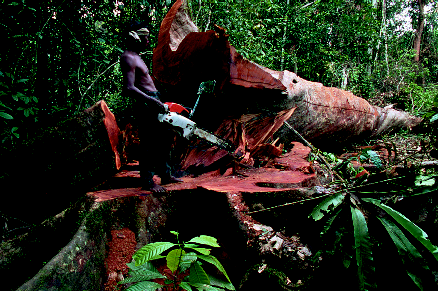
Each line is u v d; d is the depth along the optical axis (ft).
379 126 18.78
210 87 6.99
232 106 8.79
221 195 7.18
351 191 6.12
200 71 7.85
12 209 7.80
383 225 5.71
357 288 5.60
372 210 6.05
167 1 13.03
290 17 27.35
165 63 8.76
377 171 6.31
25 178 7.41
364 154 6.72
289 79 10.73
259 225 6.89
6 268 5.54
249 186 6.88
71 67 12.12
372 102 30.01
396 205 6.06
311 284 5.91
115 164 7.90
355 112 15.61
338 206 5.99
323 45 29.58
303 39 27.53
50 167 7.30
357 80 31.27
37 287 4.07
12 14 9.95
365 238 5.38
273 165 9.83
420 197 6.02
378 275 6.01
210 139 7.79
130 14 13.69
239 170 9.20
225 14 16.30
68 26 11.63
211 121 9.45
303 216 6.70
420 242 5.50
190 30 9.22
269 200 7.02
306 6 28.68
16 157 7.36
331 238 6.02
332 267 5.95
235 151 9.13
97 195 6.12
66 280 4.45
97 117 7.35
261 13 22.33
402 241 5.39
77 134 7.23
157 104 6.54
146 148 6.91
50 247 5.82
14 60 10.21
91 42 12.45
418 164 6.25
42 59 11.27
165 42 8.54
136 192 6.56
